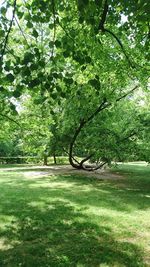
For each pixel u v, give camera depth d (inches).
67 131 954.1
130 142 857.5
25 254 299.3
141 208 493.0
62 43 235.5
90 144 887.1
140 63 586.6
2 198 566.9
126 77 684.1
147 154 821.2
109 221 410.3
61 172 1058.1
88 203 526.0
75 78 402.6
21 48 421.7
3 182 797.2
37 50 217.9
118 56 570.6
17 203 520.7
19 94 217.3
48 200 548.7
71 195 603.8
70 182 800.9
